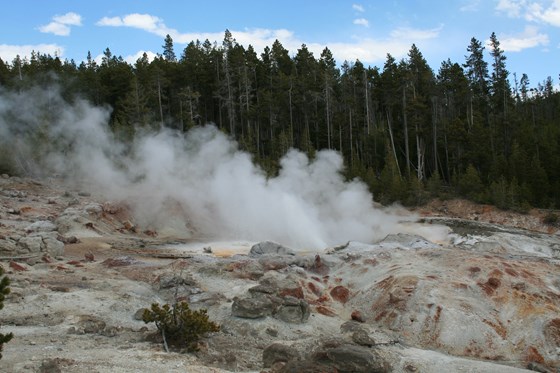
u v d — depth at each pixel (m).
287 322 20.02
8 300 19.94
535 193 54.19
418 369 16.17
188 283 24.25
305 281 24.97
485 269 23.83
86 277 24.88
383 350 17.45
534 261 26.12
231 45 87.94
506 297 21.66
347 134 73.62
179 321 16.69
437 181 59.44
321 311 22.17
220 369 14.61
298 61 91.00
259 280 25.05
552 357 18.56
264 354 15.88
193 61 84.19
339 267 27.50
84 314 19.22
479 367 16.56
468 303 21.00
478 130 61.88
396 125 77.12
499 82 72.12
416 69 78.88
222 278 25.64
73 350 14.95
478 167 62.81
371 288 23.67
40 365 13.07
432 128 70.75
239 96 77.81
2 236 31.12
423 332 19.88
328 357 14.95
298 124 79.31
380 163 68.31
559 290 22.56
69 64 80.50
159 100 67.19
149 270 26.69
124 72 72.12
